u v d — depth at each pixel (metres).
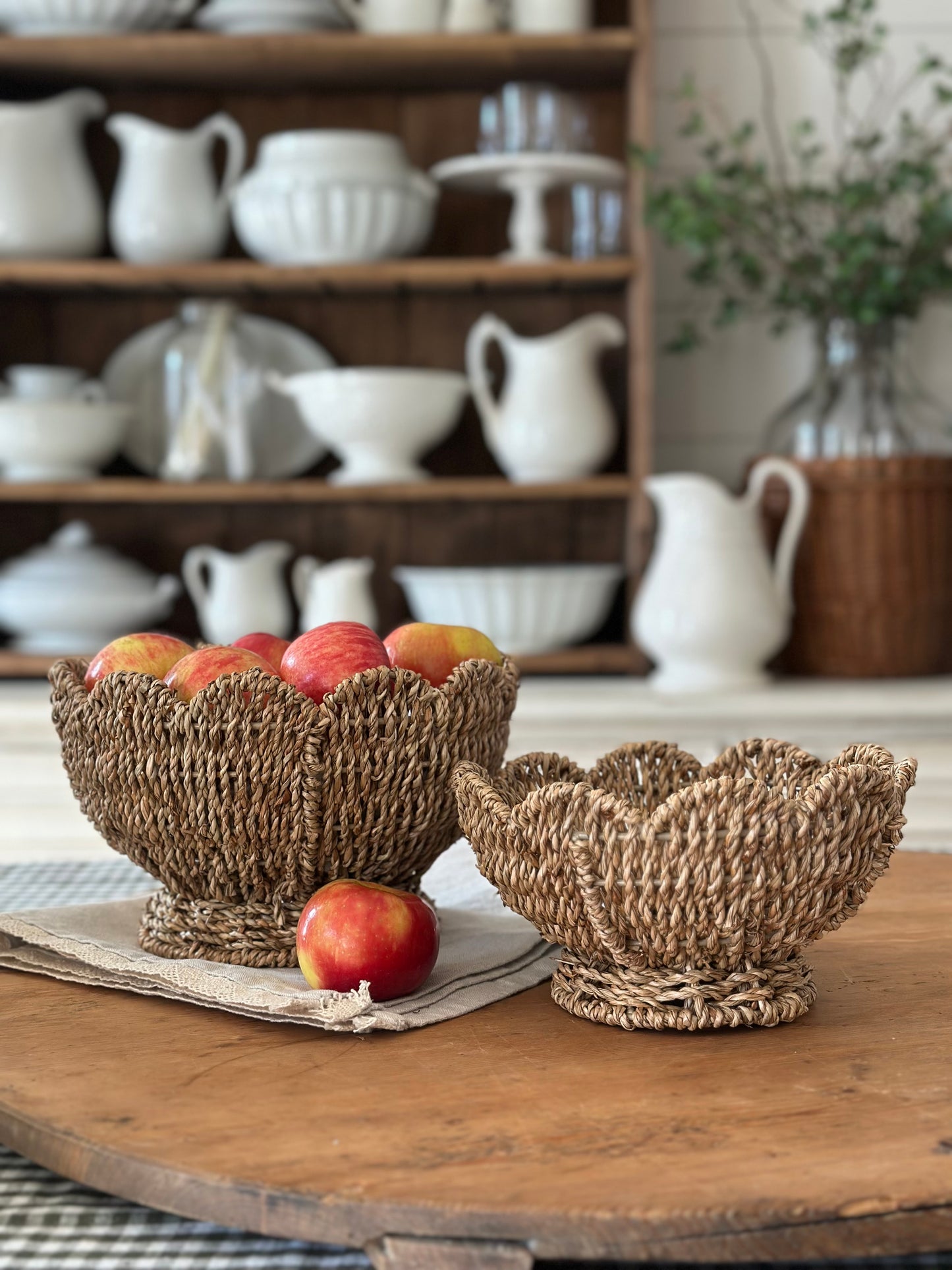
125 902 0.87
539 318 2.14
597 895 0.64
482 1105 0.57
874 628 1.91
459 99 2.11
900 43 2.10
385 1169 0.50
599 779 0.80
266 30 1.91
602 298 2.14
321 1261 0.50
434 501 2.17
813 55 2.10
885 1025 0.67
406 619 2.19
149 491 1.93
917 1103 0.56
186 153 1.95
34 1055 0.64
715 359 2.14
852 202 1.89
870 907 0.91
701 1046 0.64
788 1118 0.55
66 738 0.75
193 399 2.00
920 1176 0.49
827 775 0.63
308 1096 0.58
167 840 0.73
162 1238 0.52
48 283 1.98
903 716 1.76
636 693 1.83
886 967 0.77
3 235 1.93
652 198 1.86
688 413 2.15
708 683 1.85
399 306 2.15
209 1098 0.58
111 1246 0.51
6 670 1.93
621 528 2.16
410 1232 0.47
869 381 1.90
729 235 2.05
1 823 1.77
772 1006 0.66
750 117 2.10
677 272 2.13
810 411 1.92
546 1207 0.47
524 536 2.17
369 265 1.91
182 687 0.72
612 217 2.01
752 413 2.15
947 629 1.97
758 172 1.94
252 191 1.90
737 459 2.16
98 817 0.76
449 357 2.16
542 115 1.97
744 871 0.62
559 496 2.00
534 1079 0.60
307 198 1.87
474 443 2.17
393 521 2.18
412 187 1.91
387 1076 0.61
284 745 0.69
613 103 2.09
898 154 2.11
